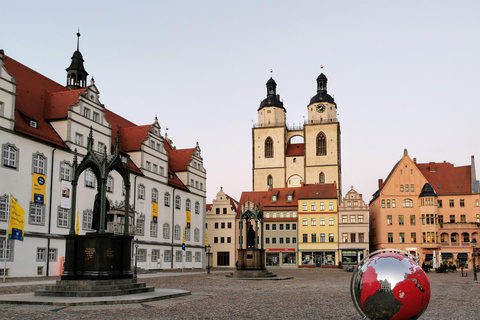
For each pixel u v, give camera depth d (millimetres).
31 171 54188
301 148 145625
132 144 78375
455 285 43781
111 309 20422
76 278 25188
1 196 49875
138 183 75500
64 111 61281
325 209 111312
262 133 143750
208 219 116312
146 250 76500
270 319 18250
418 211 107125
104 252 25328
